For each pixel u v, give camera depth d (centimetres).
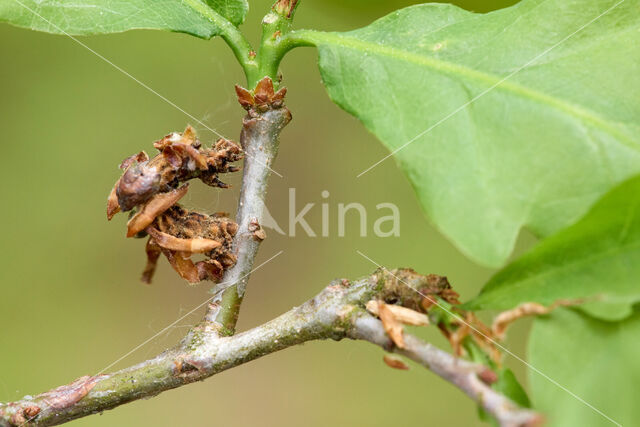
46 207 31
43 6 18
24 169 31
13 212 31
